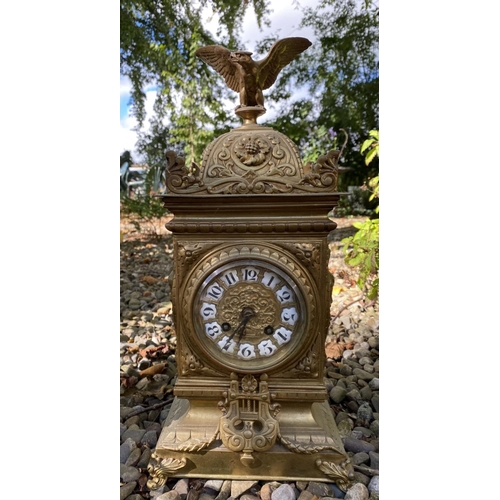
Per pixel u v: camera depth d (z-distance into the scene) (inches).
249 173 17.7
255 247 17.8
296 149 18.1
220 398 18.8
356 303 37.3
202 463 19.0
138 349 29.6
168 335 31.6
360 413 23.0
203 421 19.2
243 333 18.2
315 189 17.4
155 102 46.6
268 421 18.4
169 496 17.9
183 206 17.8
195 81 45.7
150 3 40.7
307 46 19.0
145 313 36.1
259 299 18.0
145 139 48.2
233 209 17.7
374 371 27.0
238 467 18.9
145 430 22.0
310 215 17.7
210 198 17.5
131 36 40.7
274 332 18.1
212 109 47.2
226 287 18.1
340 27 43.6
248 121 19.0
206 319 18.2
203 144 47.8
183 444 18.8
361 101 48.4
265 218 17.8
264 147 17.9
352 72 46.8
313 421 19.0
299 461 18.7
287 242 17.8
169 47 43.5
